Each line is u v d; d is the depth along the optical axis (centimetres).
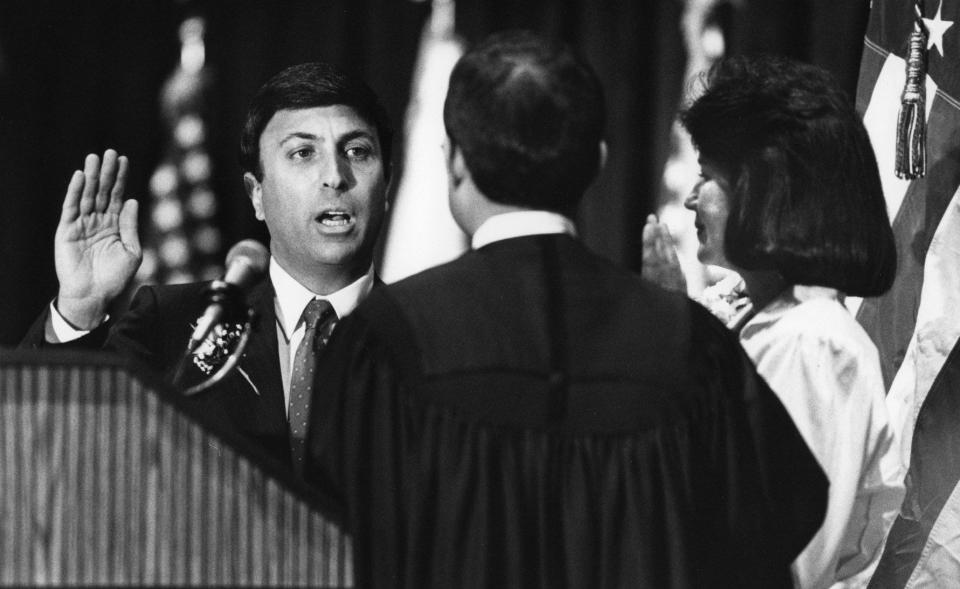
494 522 655
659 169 1834
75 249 919
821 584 789
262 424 887
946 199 1064
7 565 544
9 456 546
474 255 694
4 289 1825
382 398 673
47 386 552
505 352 668
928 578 1022
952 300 1052
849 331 805
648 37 1845
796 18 1792
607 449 666
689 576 658
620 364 673
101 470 554
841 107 826
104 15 1866
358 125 932
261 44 1877
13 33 1830
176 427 562
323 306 921
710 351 693
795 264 811
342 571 577
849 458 782
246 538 568
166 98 1872
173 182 1862
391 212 1875
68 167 1858
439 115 1873
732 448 684
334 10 1873
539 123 674
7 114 1830
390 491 664
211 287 718
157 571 557
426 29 1875
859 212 814
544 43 688
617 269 703
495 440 662
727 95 833
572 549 655
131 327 917
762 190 815
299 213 919
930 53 1077
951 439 1038
